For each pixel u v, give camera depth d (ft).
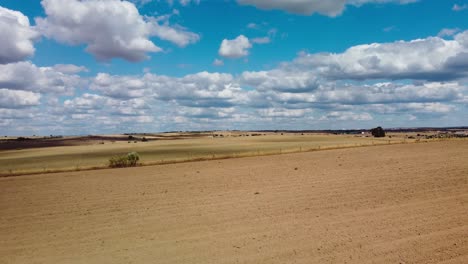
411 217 41.88
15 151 308.81
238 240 36.35
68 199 61.16
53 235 40.60
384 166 85.81
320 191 60.03
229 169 93.04
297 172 82.89
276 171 86.17
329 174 78.02
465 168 75.25
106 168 106.52
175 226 42.37
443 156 98.37
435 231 36.22
